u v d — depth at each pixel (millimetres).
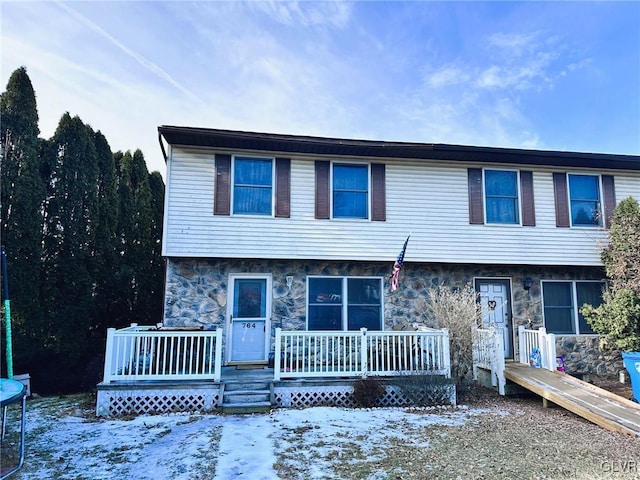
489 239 10922
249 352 9953
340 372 8336
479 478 4551
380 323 10609
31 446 5621
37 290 10336
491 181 11281
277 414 7281
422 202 10828
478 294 10688
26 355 10148
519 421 6988
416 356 8516
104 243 12570
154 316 15000
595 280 11758
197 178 9922
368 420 6938
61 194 11375
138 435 6094
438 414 7410
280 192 10211
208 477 4590
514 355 11062
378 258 10406
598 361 11258
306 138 9836
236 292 10148
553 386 8211
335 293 10562
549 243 11133
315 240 10195
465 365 9109
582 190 11648
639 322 9727
